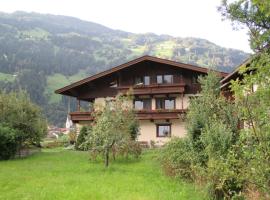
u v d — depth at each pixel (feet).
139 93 130.82
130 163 81.71
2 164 82.94
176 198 46.52
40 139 111.14
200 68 127.44
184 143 62.23
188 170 57.57
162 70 133.69
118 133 77.87
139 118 129.39
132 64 131.64
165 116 127.85
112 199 46.14
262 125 24.41
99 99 138.10
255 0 22.56
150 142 129.39
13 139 95.04
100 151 80.18
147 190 51.39
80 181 58.65
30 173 67.92
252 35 26.66
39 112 110.73
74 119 138.10
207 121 57.77
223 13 58.90
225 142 47.14
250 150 25.39
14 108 104.94
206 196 44.27
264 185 24.84
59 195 48.39
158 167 74.02
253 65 24.47
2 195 48.91
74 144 135.85
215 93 69.21
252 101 24.59
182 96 128.36
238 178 26.89
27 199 46.39
